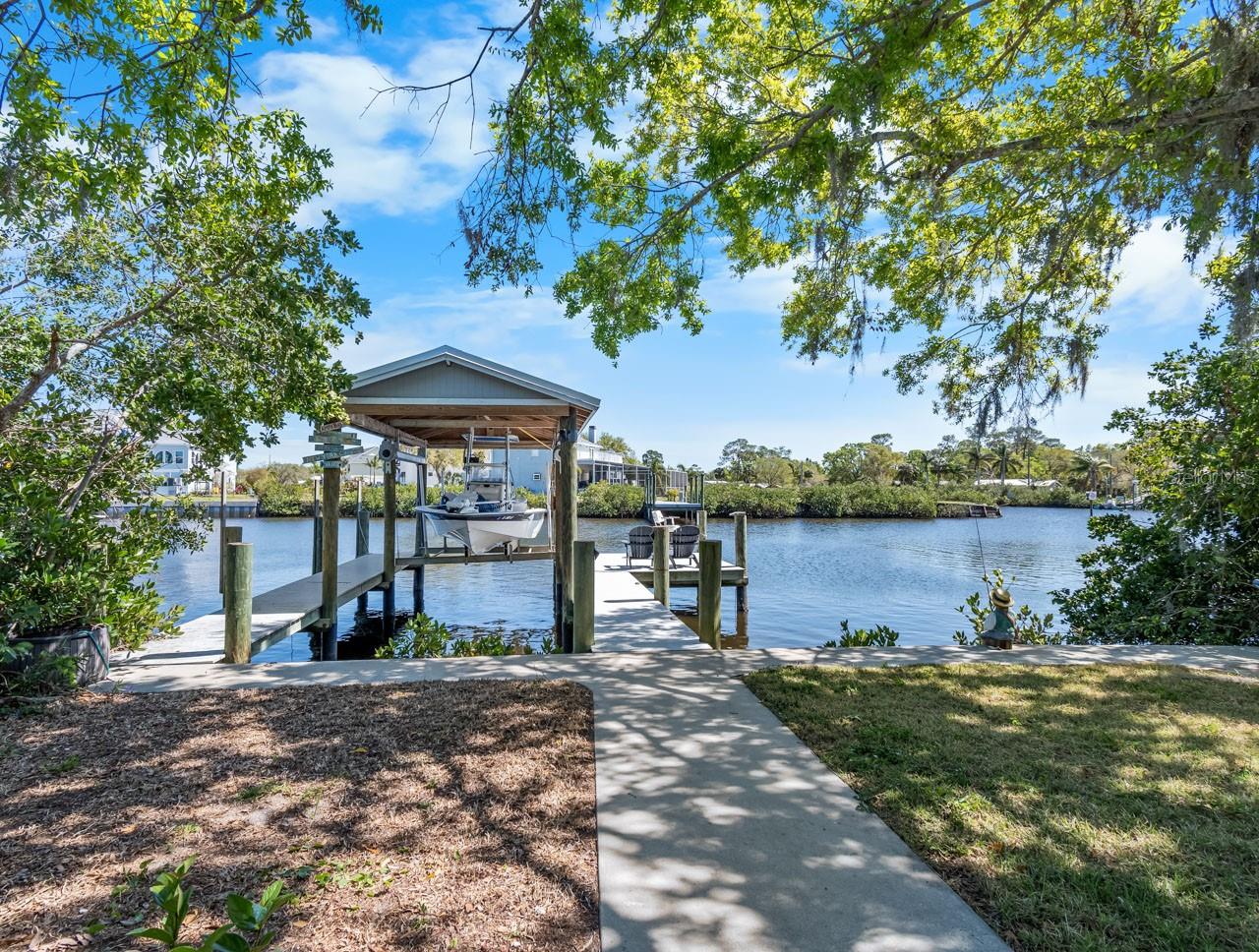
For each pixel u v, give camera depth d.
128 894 2.38
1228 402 8.27
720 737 4.06
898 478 53.75
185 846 2.74
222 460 7.26
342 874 2.55
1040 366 8.03
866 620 12.57
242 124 5.48
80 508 5.82
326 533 8.74
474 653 7.77
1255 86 4.95
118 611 5.93
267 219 5.91
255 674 5.54
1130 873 2.57
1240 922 2.28
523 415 10.12
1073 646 6.80
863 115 5.27
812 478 58.75
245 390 6.34
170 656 6.27
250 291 5.90
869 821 3.01
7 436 5.73
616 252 7.64
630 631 7.58
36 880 2.47
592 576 6.56
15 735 4.05
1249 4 4.75
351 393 8.98
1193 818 3.01
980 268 8.31
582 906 2.40
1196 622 8.07
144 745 3.88
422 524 13.74
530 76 5.26
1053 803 3.15
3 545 4.46
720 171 6.34
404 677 5.47
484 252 5.68
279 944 2.13
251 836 2.84
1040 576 18.45
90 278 5.95
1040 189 7.03
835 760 3.69
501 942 2.18
